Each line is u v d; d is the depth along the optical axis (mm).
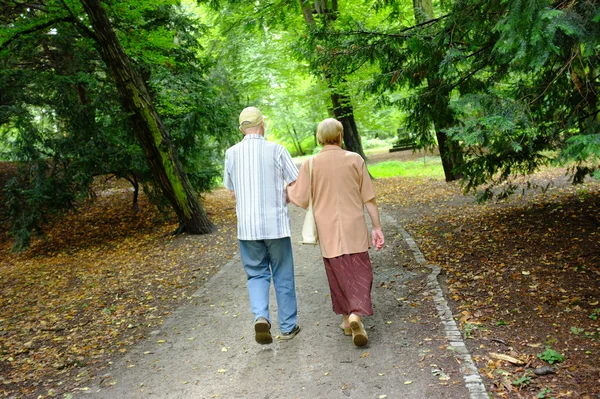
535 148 5457
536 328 3570
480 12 5262
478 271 5039
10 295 7398
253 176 3588
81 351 4316
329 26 6691
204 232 10242
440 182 13422
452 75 6215
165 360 3881
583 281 4285
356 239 3516
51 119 12031
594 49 3938
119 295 6219
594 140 3709
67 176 11156
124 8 9656
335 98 15547
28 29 9086
